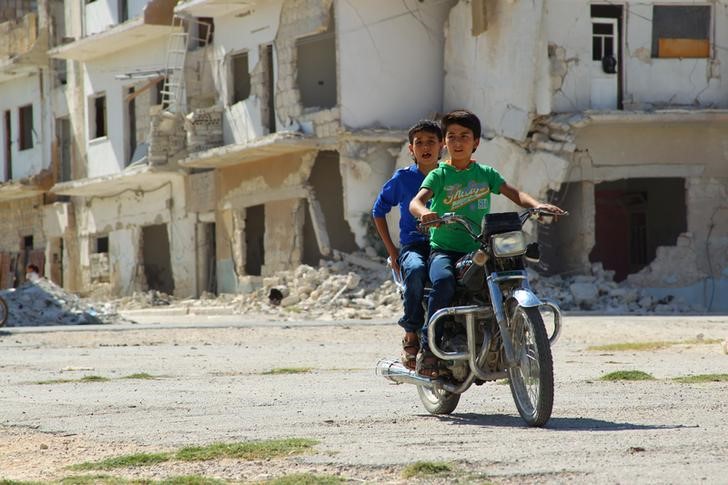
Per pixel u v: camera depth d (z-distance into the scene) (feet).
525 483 25.26
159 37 178.40
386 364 40.37
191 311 150.51
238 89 164.96
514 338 34.53
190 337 99.40
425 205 37.91
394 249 39.27
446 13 150.51
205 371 63.52
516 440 31.45
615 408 38.86
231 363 70.08
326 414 39.70
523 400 34.94
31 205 219.20
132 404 44.62
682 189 144.25
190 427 37.06
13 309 127.13
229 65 164.14
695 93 139.44
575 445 30.09
